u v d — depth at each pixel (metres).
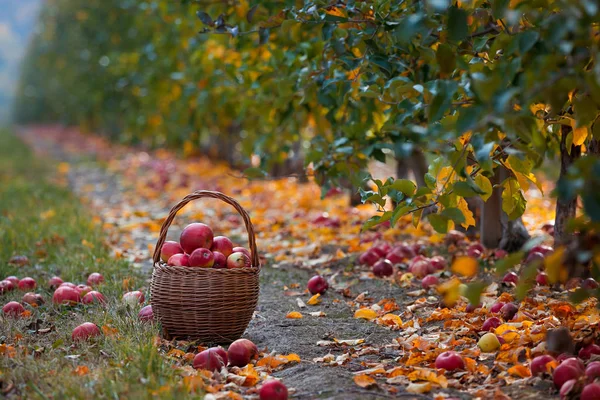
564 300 6.49
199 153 23.84
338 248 9.79
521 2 4.08
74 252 9.45
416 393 4.57
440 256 8.77
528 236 8.77
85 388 4.50
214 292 5.70
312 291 7.66
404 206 5.29
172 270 5.73
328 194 13.42
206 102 14.23
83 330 5.71
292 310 7.05
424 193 5.20
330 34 6.55
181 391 4.43
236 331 5.84
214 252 5.97
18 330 5.92
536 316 5.98
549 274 3.62
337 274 8.41
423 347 5.45
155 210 14.36
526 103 3.57
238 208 5.96
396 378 4.84
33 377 4.80
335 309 7.07
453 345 5.51
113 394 4.41
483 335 5.61
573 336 5.15
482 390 4.52
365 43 6.60
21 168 26.05
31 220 12.12
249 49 9.92
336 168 8.19
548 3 4.04
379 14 6.05
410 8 5.42
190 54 15.98
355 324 6.46
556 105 3.72
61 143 44.91
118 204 15.48
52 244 9.98
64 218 12.28
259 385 4.83
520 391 4.51
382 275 8.19
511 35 4.45
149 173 21.33
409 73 6.72
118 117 32.78
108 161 27.34
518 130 4.31
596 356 4.77
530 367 4.76
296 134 11.24
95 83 32.72
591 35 3.84
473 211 9.77
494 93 3.62
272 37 8.37
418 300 7.03
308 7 6.40
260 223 11.87
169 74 17.45
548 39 3.62
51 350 5.35
